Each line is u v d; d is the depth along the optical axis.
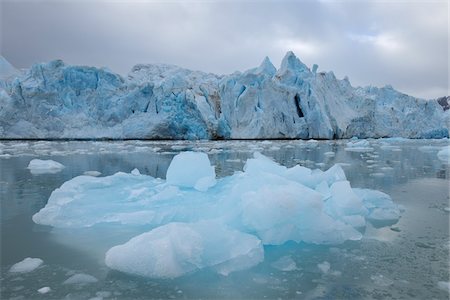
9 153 14.89
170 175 5.92
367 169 9.78
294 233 3.62
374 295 2.48
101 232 3.92
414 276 2.79
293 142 26.30
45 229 4.04
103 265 3.00
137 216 4.24
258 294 2.50
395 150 18.00
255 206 3.63
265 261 3.10
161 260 2.78
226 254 3.02
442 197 5.83
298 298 2.44
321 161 12.31
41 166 9.65
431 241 3.63
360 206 4.43
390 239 3.70
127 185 6.31
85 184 5.91
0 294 2.48
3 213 4.75
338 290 2.56
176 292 2.53
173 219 4.16
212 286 2.62
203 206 4.36
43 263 3.04
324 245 3.52
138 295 2.48
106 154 14.66
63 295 2.47
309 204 3.66
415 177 8.19
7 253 3.29
